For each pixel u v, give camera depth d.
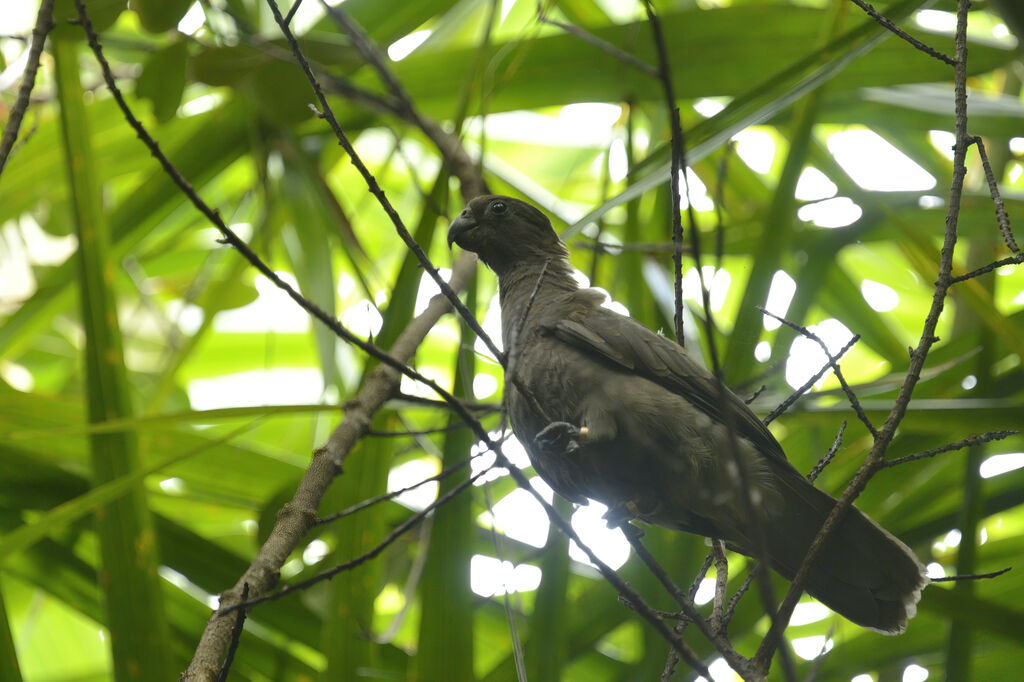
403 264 9.45
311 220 12.45
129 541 9.22
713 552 7.42
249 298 13.27
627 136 11.52
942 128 12.42
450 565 8.74
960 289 9.89
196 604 10.94
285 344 18.48
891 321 16.42
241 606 6.30
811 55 9.16
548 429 6.96
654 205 11.55
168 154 12.91
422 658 8.45
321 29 12.58
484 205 11.08
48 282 12.86
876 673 11.00
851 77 11.82
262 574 7.18
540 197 13.31
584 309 9.32
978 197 11.68
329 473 7.96
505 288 10.86
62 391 16.89
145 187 12.95
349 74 12.10
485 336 6.50
